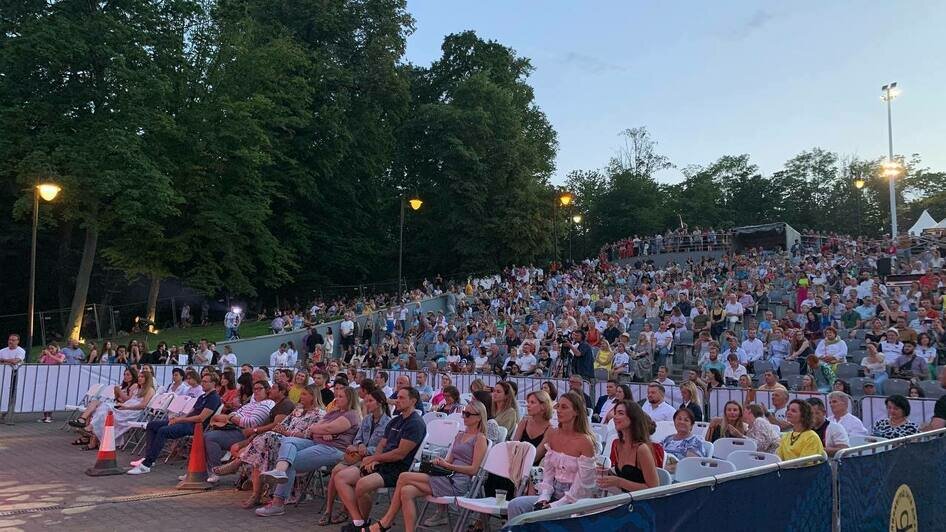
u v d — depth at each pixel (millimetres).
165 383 18891
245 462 8859
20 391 16938
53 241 35375
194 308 39594
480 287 37531
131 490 9547
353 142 43375
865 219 87625
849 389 12016
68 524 7641
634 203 73438
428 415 10828
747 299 22703
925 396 13203
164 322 37344
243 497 9258
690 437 8219
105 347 21500
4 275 35406
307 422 9414
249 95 34469
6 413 16859
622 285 32906
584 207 76062
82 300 29125
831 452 7652
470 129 46969
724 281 31031
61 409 17391
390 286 44594
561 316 24422
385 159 47594
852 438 8406
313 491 9609
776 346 17375
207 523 7855
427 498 6953
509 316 26047
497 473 6895
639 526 3887
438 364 21562
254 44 36719
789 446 7691
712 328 20719
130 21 28188
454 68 55031
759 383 15711
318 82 41469
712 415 12586
